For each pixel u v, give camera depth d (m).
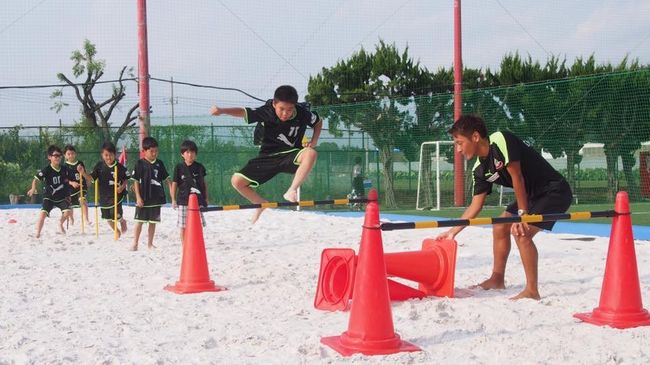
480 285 7.07
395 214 19.19
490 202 22.88
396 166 24.73
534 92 21.38
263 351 4.77
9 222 16.34
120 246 11.60
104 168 12.93
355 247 11.09
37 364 4.51
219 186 23.33
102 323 5.73
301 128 7.35
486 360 4.53
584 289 6.87
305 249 10.80
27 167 26.06
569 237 12.03
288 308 6.25
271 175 7.50
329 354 4.68
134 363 4.53
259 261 9.31
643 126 21.02
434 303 6.10
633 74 20.86
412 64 30.58
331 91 31.44
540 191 6.26
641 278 7.62
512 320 5.52
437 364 4.43
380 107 22.50
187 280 7.18
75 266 9.23
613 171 21.62
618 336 5.02
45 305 6.57
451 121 22.22
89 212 19.41
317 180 22.06
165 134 24.08
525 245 6.32
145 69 20.22
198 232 7.28
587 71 27.84
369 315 4.71
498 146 6.04
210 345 4.97
